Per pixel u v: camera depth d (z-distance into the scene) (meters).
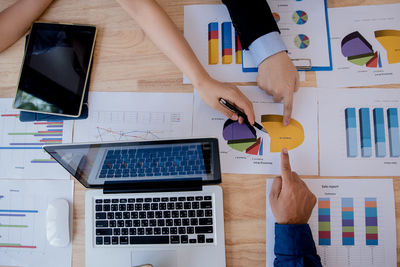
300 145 0.68
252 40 0.66
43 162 0.71
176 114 0.71
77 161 0.58
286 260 0.59
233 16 0.68
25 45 0.74
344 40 0.70
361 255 0.65
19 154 0.72
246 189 0.67
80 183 0.70
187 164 0.60
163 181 0.65
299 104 0.69
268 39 0.65
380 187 0.66
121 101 0.72
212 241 0.64
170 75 0.72
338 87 0.69
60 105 0.70
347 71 0.69
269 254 0.65
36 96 0.70
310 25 0.71
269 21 0.66
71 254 0.67
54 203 0.67
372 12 0.70
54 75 0.71
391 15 0.70
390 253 0.64
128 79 0.72
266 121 0.69
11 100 0.74
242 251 0.66
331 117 0.68
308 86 0.69
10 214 0.70
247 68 0.71
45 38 0.72
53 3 0.76
